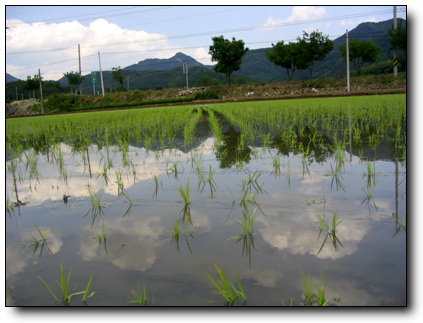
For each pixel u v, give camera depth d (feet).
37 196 12.67
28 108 147.54
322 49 123.34
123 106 120.57
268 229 8.70
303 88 121.19
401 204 9.89
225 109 56.24
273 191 11.73
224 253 7.59
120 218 10.03
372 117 29.45
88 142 27.25
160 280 6.68
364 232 8.24
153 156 19.38
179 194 11.94
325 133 24.16
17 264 7.63
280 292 6.12
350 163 15.08
